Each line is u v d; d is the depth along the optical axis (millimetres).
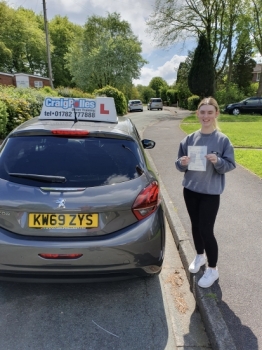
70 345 2137
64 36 48125
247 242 3455
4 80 23812
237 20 26266
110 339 2197
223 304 2463
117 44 34938
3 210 2244
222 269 2945
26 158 2492
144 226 2344
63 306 2545
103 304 2580
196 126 15328
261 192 5086
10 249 2209
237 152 8258
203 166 2426
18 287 2785
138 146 2793
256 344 2068
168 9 25359
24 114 9203
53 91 19844
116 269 2301
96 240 2238
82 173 2396
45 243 2201
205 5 24531
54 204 2201
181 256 3316
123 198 2303
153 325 2346
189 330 2303
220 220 4016
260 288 2668
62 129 2652
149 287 2836
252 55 37656
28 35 42531
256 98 22500
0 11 40688
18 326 2307
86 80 36250
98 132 2662
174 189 5402
